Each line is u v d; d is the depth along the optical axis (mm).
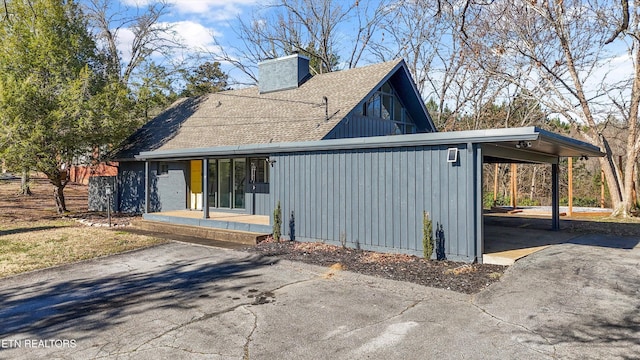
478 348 4258
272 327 4949
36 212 18312
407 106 17359
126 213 18484
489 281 6465
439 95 28203
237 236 10961
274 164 11070
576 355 4012
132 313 5602
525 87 17703
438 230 8102
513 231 11133
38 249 10078
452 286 6309
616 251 8109
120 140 17984
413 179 8461
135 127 18578
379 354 4195
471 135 7492
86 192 26703
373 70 15352
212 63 34219
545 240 9570
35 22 15672
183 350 4379
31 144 14594
